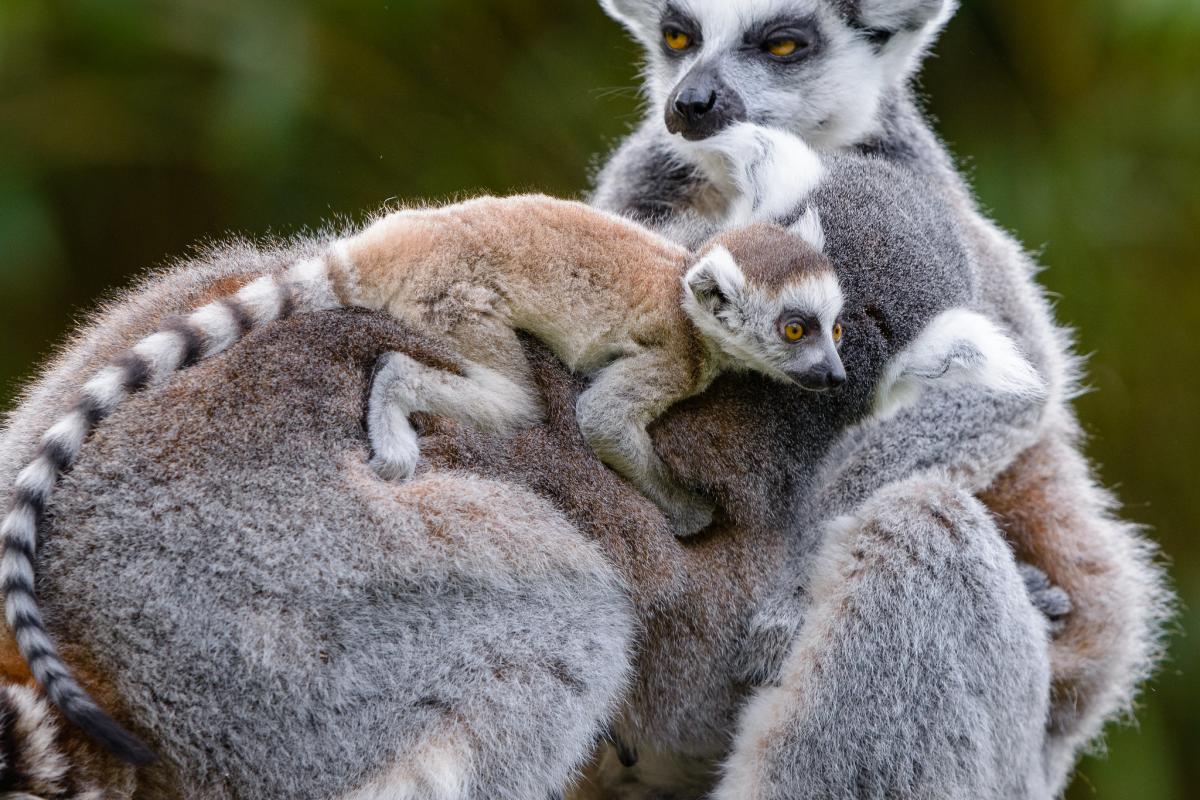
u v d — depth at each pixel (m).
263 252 10.16
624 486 9.11
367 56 18.92
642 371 9.09
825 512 11.13
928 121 15.75
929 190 11.49
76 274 19.61
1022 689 10.71
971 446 11.90
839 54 13.13
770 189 10.68
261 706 7.80
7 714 7.37
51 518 7.82
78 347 9.48
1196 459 19.41
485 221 9.01
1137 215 19.33
